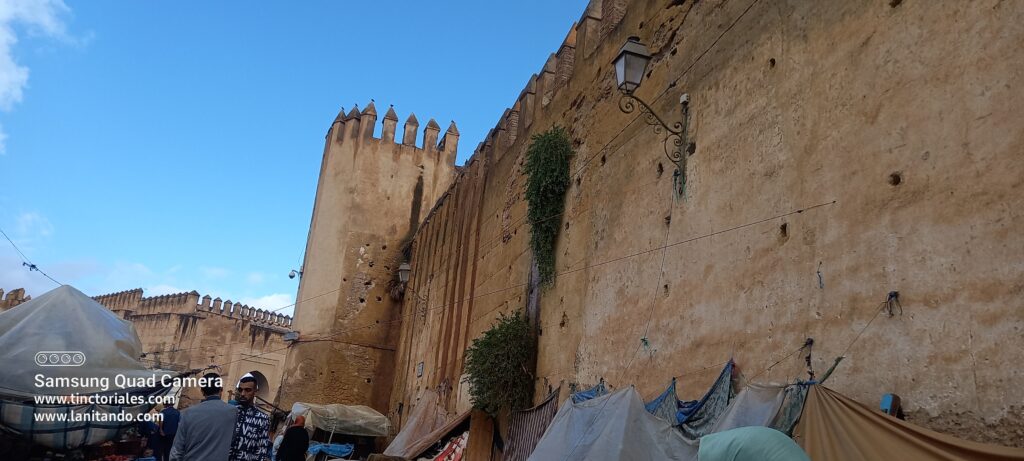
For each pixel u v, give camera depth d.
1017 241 4.04
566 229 11.88
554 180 12.27
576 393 9.66
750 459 3.23
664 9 9.64
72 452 7.48
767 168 6.63
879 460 4.16
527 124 15.49
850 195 5.47
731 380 6.33
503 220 15.60
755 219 6.65
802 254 5.88
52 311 7.86
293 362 24.88
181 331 36.62
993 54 4.45
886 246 5.00
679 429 6.70
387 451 17.02
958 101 4.65
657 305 8.19
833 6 6.16
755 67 7.19
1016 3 4.36
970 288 4.28
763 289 6.30
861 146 5.47
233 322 36.75
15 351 7.33
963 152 4.53
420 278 23.09
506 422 12.23
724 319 6.80
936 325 4.46
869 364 4.91
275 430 22.88
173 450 5.29
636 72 8.14
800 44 6.52
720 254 7.11
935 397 4.34
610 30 11.65
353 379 24.48
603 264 10.01
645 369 8.15
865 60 5.63
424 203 27.09
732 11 7.89
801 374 5.54
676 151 8.38
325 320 24.91
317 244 26.09
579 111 12.37
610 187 10.33
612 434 6.57
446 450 13.44
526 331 12.28
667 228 8.34
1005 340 3.99
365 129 27.19
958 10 4.79
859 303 5.14
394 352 25.17
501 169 16.58
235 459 5.35
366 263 25.77
